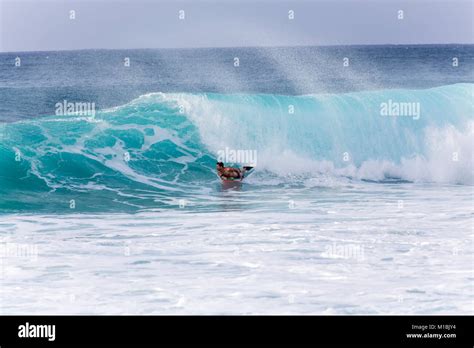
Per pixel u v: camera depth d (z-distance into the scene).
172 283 39.56
